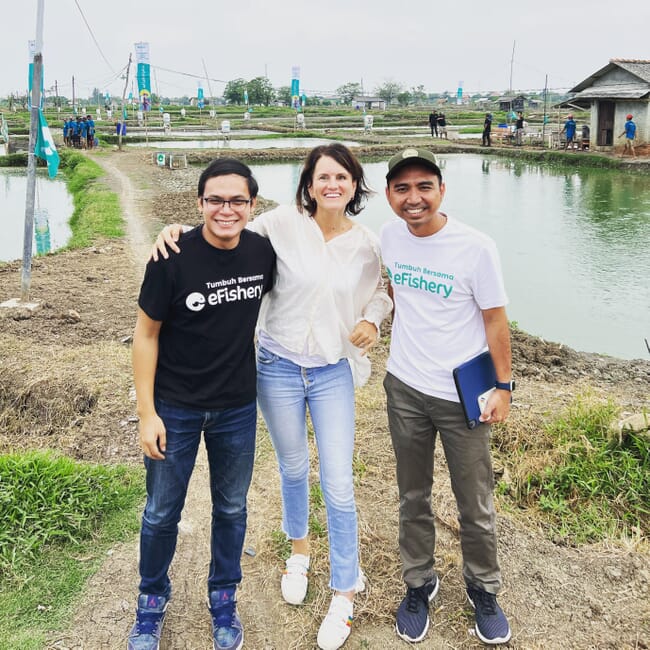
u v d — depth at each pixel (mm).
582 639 2854
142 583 2797
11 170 26422
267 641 2893
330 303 2807
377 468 4125
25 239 7324
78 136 31938
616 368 6215
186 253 2494
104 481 3836
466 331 2717
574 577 3189
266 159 28484
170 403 2623
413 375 2807
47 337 6438
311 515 3646
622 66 25594
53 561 3266
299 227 2834
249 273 2607
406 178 2547
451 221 2695
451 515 3600
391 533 3535
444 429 2771
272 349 2924
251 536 3533
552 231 13664
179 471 2684
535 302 9102
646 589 3105
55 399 5211
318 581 3199
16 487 3566
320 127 48875
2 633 2846
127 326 6871
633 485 3807
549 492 3879
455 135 35094
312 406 2941
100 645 2820
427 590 2988
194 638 2902
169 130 42781
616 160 24391
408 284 2779
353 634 2914
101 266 9539
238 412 2717
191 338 2562
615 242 12586
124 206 15203
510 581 3170
